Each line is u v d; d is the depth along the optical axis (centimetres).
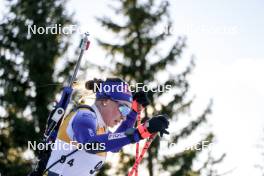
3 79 3288
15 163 3200
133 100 726
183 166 3322
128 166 3338
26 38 3288
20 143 3209
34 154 3169
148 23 3453
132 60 3372
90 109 595
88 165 607
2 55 3297
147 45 3403
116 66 3372
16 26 3303
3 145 3238
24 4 3369
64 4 3394
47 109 3247
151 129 554
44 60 3250
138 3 3488
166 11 3450
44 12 3322
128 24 3462
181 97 3341
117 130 714
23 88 3291
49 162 609
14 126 3167
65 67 3316
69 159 598
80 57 661
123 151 3347
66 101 621
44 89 3231
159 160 3331
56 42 3297
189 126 3388
